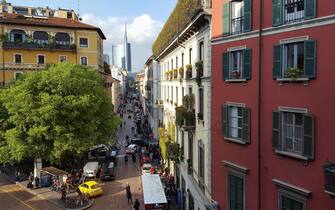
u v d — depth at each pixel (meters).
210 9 20.12
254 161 16.45
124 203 33.41
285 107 14.59
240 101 17.23
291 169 14.48
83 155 43.50
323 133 13.09
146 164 43.44
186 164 28.53
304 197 13.84
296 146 14.38
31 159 44.09
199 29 22.78
